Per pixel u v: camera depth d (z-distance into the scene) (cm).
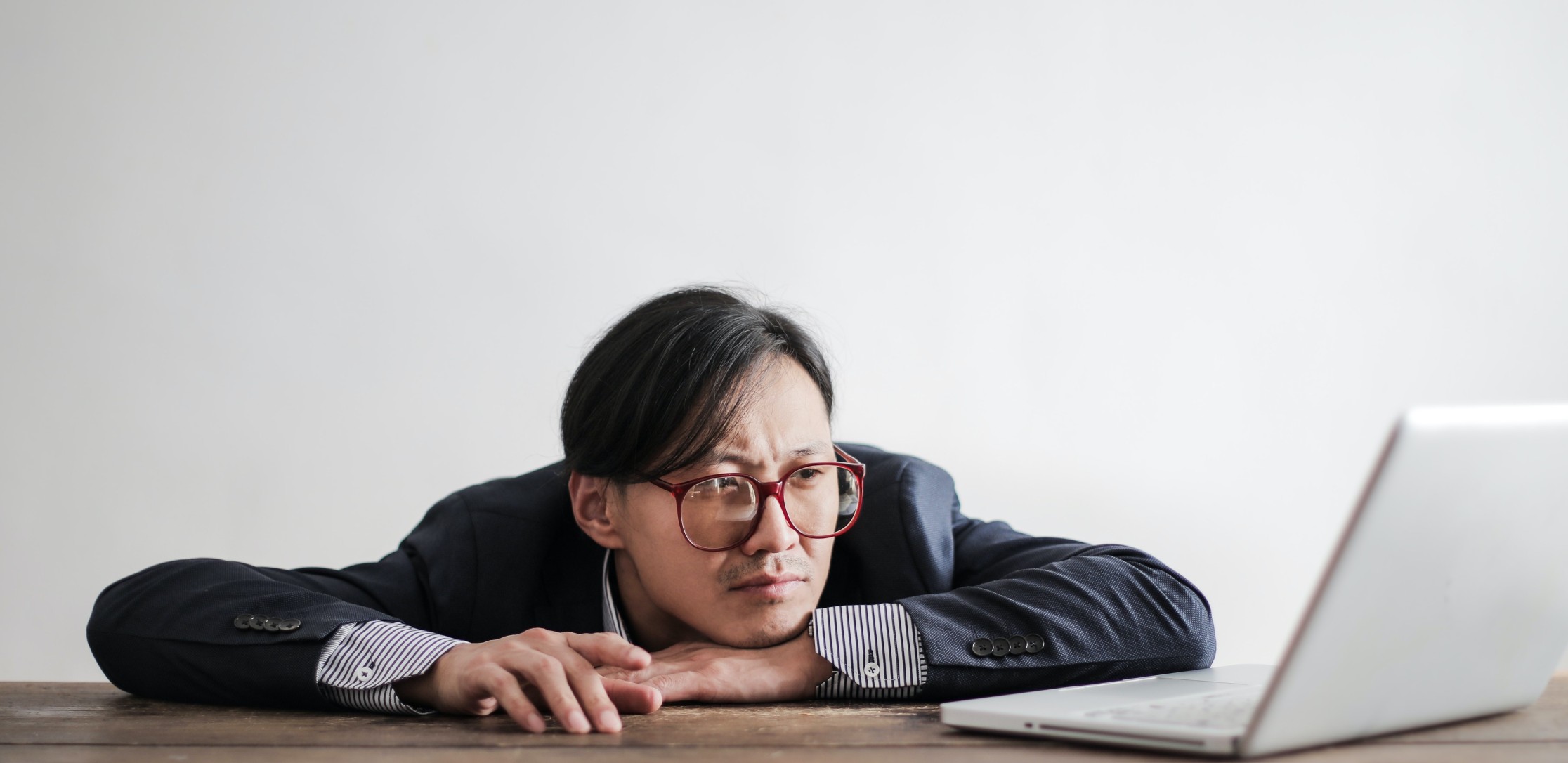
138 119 297
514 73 313
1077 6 328
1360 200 326
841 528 133
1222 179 326
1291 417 322
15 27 294
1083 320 323
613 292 313
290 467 296
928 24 326
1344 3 329
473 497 153
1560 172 325
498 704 101
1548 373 321
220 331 296
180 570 120
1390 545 66
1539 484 73
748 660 109
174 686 110
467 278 307
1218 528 320
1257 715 68
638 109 317
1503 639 81
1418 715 79
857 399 317
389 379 302
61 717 100
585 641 99
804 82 323
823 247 320
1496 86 328
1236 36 329
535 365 308
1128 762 72
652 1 320
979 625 110
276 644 106
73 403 290
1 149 292
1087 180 325
